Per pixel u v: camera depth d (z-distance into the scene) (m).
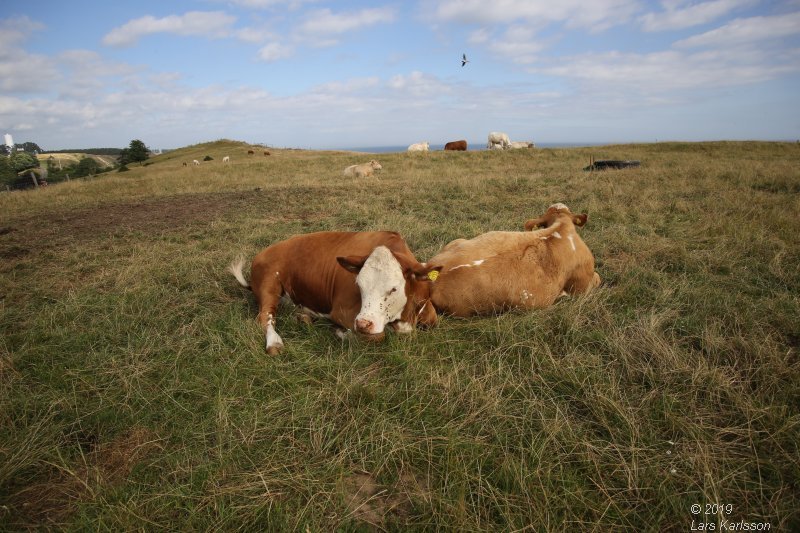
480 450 2.79
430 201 10.47
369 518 2.43
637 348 3.75
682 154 23.00
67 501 2.61
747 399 3.08
